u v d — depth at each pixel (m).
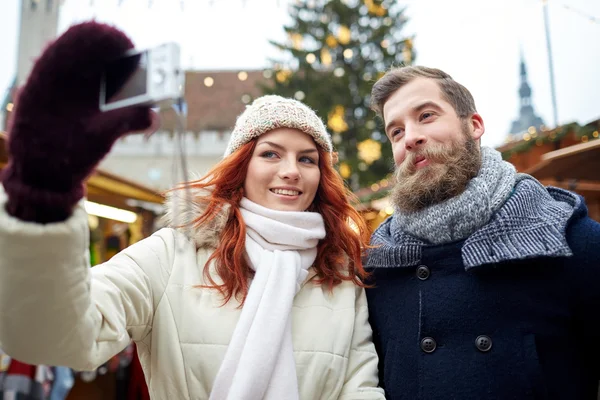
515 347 1.34
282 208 1.60
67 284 0.91
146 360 1.42
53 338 0.94
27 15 8.08
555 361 1.34
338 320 1.51
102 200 5.11
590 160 3.93
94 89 0.84
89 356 1.04
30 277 0.87
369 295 1.68
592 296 1.34
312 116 1.67
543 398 1.30
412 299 1.52
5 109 2.19
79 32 0.81
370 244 1.76
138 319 1.32
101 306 1.13
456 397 1.35
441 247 1.49
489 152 1.59
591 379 1.40
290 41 13.03
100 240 5.00
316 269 1.66
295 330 1.44
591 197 4.46
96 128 0.82
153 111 0.88
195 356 1.34
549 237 1.35
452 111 1.60
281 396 1.29
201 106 18.11
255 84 13.33
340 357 1.44
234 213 1.60
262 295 1.41
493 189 1.47
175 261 1.48
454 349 1.40
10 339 0.93
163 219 1.63
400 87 1.69
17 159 0.82
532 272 1.39
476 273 1.42
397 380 1.47
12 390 2.98
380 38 13.04
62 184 0.85
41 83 0.81
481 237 1.40
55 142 0.81
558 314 1.35
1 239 0.85
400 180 1.59
